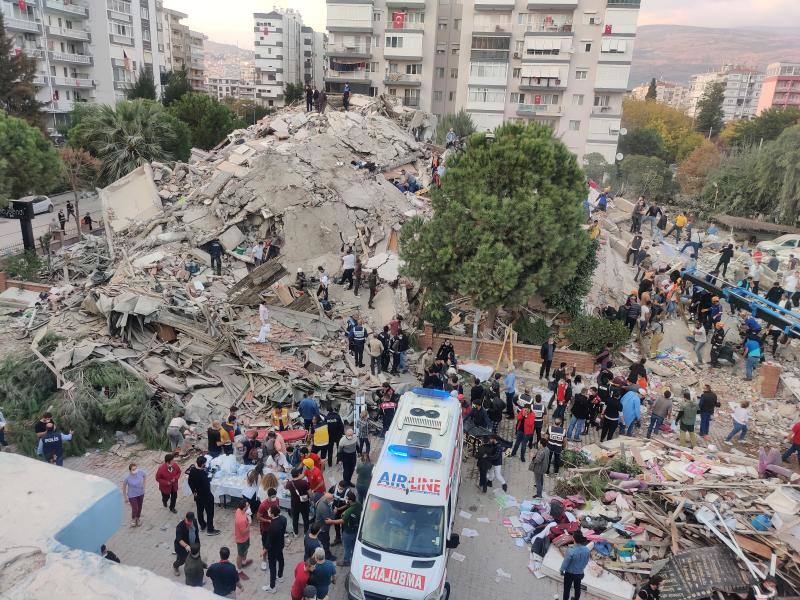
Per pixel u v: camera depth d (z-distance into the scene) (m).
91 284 23.31
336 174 29.48
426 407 13.87
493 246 19.03
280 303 22.09
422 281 21.30
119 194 31.45
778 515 12.38
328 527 11.93
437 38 68.44
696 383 20.73
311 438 15.44
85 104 54.06
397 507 11.30
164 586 2.16
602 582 11.80
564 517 13.21
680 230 33.50
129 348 18.17
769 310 21.98
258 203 26.88
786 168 41.62
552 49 61.66
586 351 21.56
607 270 26.78
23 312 22.48
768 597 10.86
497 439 14.88
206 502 12.38
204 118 50.88
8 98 48.38
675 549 12.38
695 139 84.56
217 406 16.70
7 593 2.04
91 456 15.05
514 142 19.48
